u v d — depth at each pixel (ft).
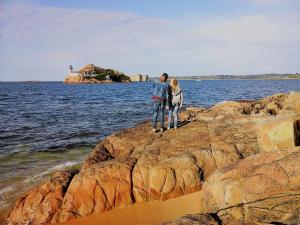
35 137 67.15
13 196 33.17
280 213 19.10
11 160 48.29
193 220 19.06
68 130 75.82
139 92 271.90
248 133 36.99
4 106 144.87
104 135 68.74
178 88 41.06
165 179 28.94
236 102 57.82
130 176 29.14
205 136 37.22
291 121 24.90
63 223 26.45
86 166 31.96
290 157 21.72
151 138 38.06
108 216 26.71
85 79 604.90
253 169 22.17
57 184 28.91
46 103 162.71
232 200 20.99
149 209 27.25
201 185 29.86
